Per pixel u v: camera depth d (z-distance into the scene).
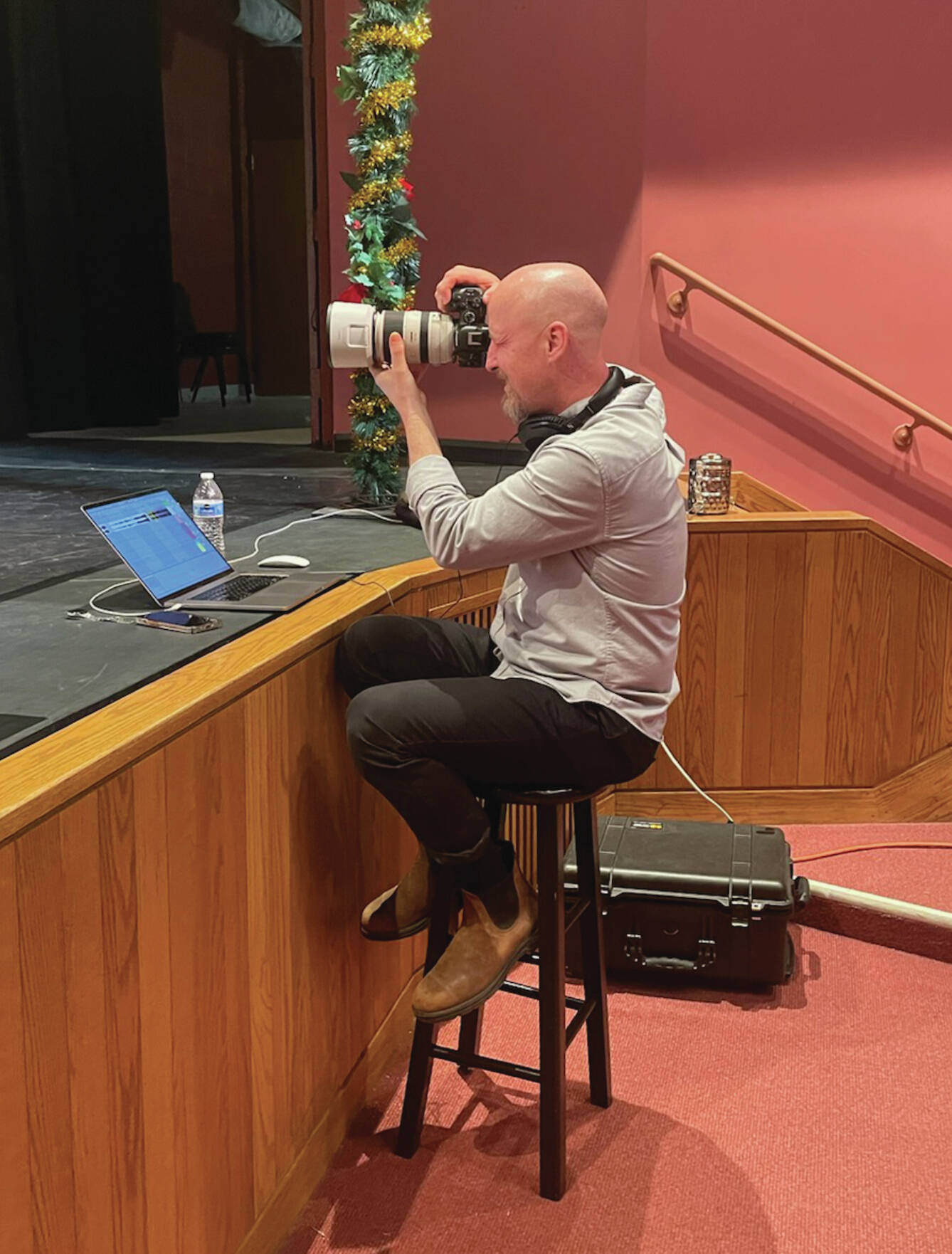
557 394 1.56
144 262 6.29
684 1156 1.82
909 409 3.67
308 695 1.61
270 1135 1.58
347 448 4.59
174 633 1.57
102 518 1.71
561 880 1.65
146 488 3.44
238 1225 1.50
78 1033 1.10
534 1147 1.84
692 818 3.12
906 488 3.82
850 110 3.64
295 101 8.07
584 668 1.54
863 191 3.67
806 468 3.89
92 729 1.17
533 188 3.99
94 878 1.11
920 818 3.12
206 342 7.51
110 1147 1.18
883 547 3.01
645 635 1.55
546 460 1.49
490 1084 2.01
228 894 1.40
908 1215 1.69
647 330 3.95
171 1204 1.32
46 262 5.74
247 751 1.43
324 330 4.52
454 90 4.02
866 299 3.73
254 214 8.28
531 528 1.49
